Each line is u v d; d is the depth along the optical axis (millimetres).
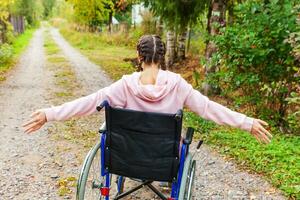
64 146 5824
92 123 7145
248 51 6758
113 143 2867
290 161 5121
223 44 7117
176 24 12570
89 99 2785
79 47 29203
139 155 2832
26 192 4230
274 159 5160
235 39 6840
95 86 11758
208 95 9406
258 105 7359
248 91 7441
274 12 6555
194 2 11750
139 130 2771
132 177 2916
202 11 12078
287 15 6414
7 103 9016
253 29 6770
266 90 7137
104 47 28688
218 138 6215
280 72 6742
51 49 26875
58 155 5422
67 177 4637
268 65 6828
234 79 7297
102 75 14148
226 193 4367
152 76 2846
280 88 6891
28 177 4629
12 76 13734
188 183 3016
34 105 8844
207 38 8203
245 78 6945
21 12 42188
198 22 13234
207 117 2836
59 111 2736
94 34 36625
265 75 6973
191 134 2910
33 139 6137
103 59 20000
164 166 2826
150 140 2781
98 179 3416
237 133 6406
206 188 4484
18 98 9625
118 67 16562
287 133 6738
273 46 6656
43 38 42625
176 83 2809
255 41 6621
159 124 2732
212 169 5047
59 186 4391
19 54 22609
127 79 2828
